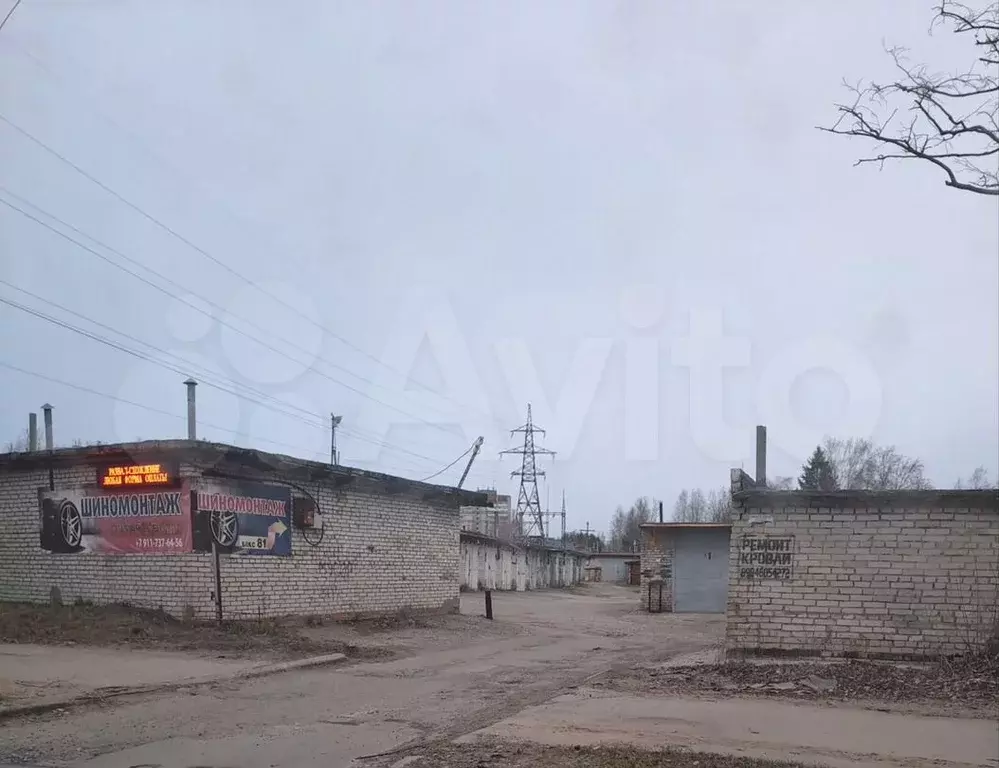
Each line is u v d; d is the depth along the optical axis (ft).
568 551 206.28
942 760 23.86
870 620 42.24
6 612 52.95
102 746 25.48
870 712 30.50
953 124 33.14
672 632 75.66
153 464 53.93
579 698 33.53
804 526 43.65
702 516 317.22
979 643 40.47
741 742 25.79
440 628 66.23
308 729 28.45
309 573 60.75
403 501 72.18
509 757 23.99
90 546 56.03
